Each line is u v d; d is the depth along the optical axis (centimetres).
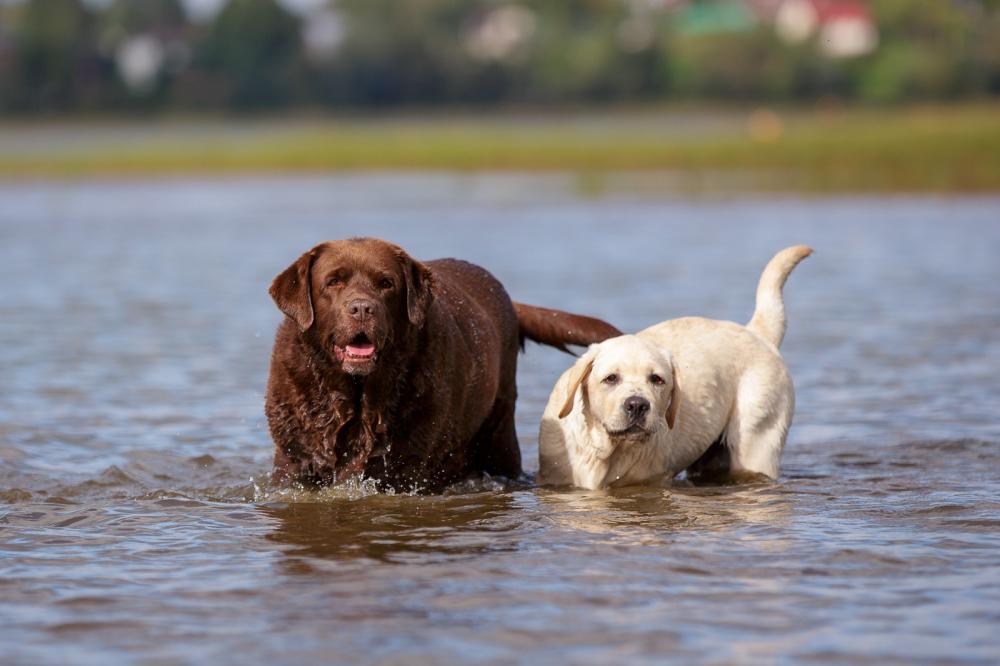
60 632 680
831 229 3256
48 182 5775
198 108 14775
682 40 15362
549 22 16738
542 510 950
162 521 916
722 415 1068
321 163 6544
